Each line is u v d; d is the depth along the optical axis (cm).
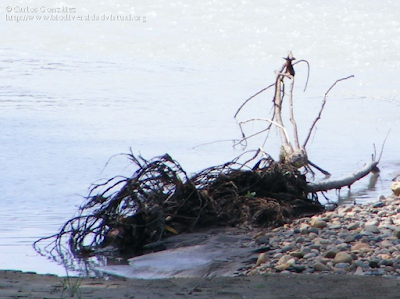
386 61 11294
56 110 8244
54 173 5691
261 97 9069
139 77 10588
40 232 4297
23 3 14950
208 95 9212
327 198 4950
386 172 5847
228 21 13512
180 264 3622
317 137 7019
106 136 6994
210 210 4300
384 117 7881
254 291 2658
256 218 4281
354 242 3644
